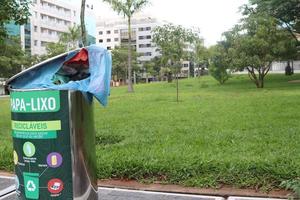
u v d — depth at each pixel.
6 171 6.41
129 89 34.59
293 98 18.48
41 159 3.40
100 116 13.75
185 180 5.30
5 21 10.90
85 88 3.49
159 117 12.80
